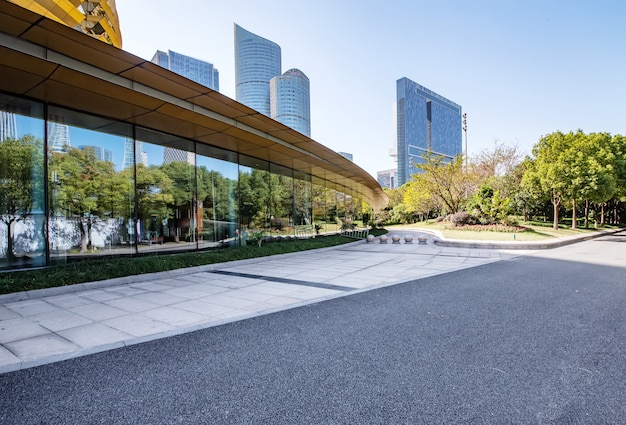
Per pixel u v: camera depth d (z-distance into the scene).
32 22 6.06
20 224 8.74
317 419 2.61
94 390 3.13
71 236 9.73
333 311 5.80
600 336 4.41
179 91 9.21
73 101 9.34
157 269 9.73
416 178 40.38
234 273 10.29
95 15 13.80
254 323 5.16
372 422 2.56
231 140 13.70
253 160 17.17
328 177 23.67
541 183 28.05
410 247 19.02
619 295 6.83
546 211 41.41
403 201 56.56
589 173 26.12
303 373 3.41
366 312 5.71
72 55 7.29
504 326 4.86
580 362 3.61
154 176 12.13
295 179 20.81
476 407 2.75
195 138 13.41
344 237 23.52
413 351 3.94
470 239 19.97
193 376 3.39
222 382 3.25
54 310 6.00
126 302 6.60
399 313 5.62
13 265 8.57
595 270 10.18
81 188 10.05
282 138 13.98
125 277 8.71
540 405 2.78
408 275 9.65
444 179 35.31
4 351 4.09
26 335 4.66
